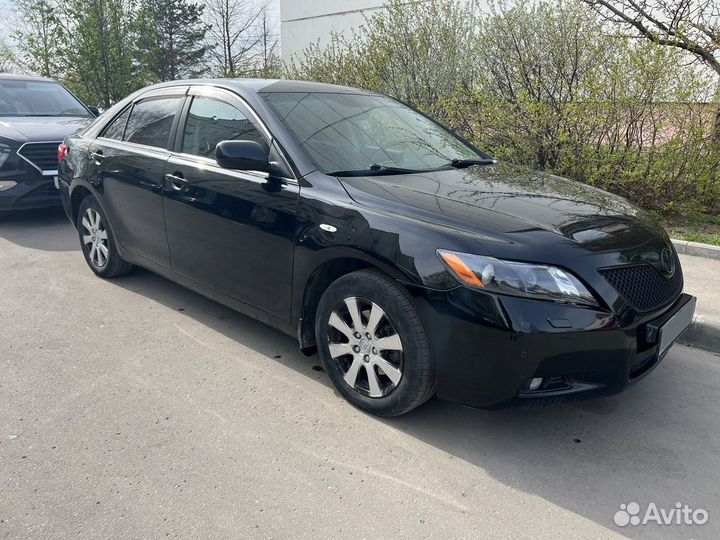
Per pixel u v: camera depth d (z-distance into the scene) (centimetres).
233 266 361
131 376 344
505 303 250
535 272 252
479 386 261
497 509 241
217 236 366
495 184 340
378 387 296
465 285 256
